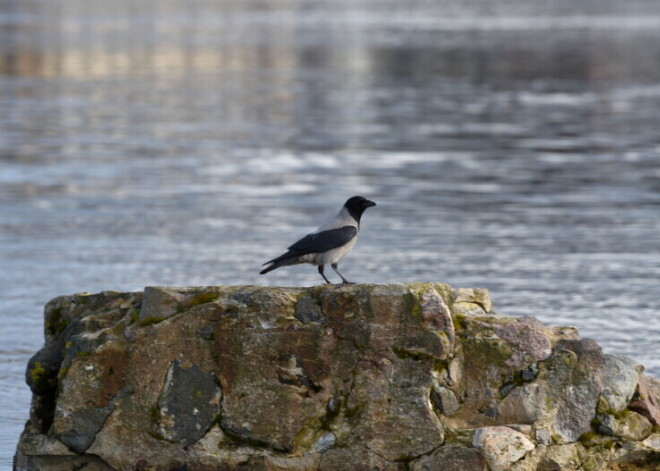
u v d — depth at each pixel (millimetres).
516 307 19344
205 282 21016
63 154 37125
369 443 11039
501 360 11391
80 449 11227
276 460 11023
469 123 45969
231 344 11242
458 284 20938
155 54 79562
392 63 73500
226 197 29875
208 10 138125
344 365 11180
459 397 11273
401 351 11172
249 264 22453
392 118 47438
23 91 56719
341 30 104125
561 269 22281
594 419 11320
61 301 12281
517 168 35156
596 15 128750
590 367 11469
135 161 35875
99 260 22750
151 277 21406
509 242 24781
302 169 34656
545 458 11008
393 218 27234
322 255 11852
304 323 11242
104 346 11305
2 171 33531
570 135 42719
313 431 11102
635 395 11578
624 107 51750
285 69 70125
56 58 74500
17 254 23188
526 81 63750
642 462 11375
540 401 11266
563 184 32438
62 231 25578
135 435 11164
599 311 19078
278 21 118500
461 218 27375
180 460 11086
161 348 11266
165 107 51062
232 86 60594
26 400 14453
